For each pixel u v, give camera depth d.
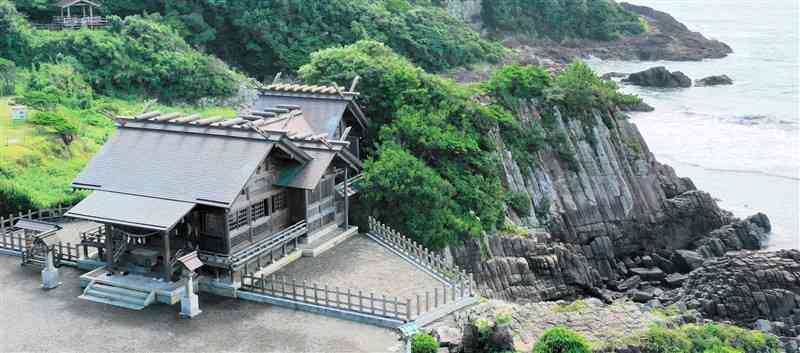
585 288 73.69
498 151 79.25
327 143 58.84
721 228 82.75
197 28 126.00
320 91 69.00
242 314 50.50
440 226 66.38
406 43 142.00
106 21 110.69
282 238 57.22
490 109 82.25
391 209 66.44
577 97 87.94
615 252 83.44
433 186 66.69
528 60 161.88
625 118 91.12
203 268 54.94
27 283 54.94
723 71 178.25
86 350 45.88
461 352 46.06
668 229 85.62
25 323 49.06
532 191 81.31
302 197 59.19
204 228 53.88
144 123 58.09
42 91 86.56
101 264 56.56
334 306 50.69
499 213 72.94
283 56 129.38
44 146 73.81
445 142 72.50
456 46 147.38
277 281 54.06
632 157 88.25
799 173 103.56
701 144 116.44
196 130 56.62
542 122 86.31
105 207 52.62
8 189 65.81
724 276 65.94
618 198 85.44
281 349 46.12
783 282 65.19
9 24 98.44
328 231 62.94
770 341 53.31
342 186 65.19
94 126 85.06
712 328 53.09
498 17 197.00
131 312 50.59
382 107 76.50
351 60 78.75
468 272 67.31
